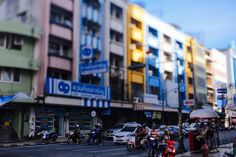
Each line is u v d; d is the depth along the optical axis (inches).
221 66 2812.5
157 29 1834.4
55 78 1117.1
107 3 1433.3
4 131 1026.7
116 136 903.7
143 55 1657.2
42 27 1103.6
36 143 914.1
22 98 967.0
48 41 1135.6
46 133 970.7
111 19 1451.8
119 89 1433.3
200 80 2342.5
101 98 1278.3
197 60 2331.4
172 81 1902.1
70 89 1143.6
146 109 1567.4
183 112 1935.3
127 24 1563.7
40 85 1077.1
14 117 1058.1
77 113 1269.7
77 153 636.1
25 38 1078.4
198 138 675.4
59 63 1160.2
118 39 1510.8
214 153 642.8
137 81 1587.1
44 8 1114.1
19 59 1046.4
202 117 694.5
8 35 1048.2
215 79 2647.6
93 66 1184.8
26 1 1077.8
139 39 1646.2
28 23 1074.1
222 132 1451.8
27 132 1064.2
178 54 2062.0
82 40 1268.5
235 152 446.0
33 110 1091.3
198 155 600.1
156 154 597.3
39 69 1085.8
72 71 1203.9
